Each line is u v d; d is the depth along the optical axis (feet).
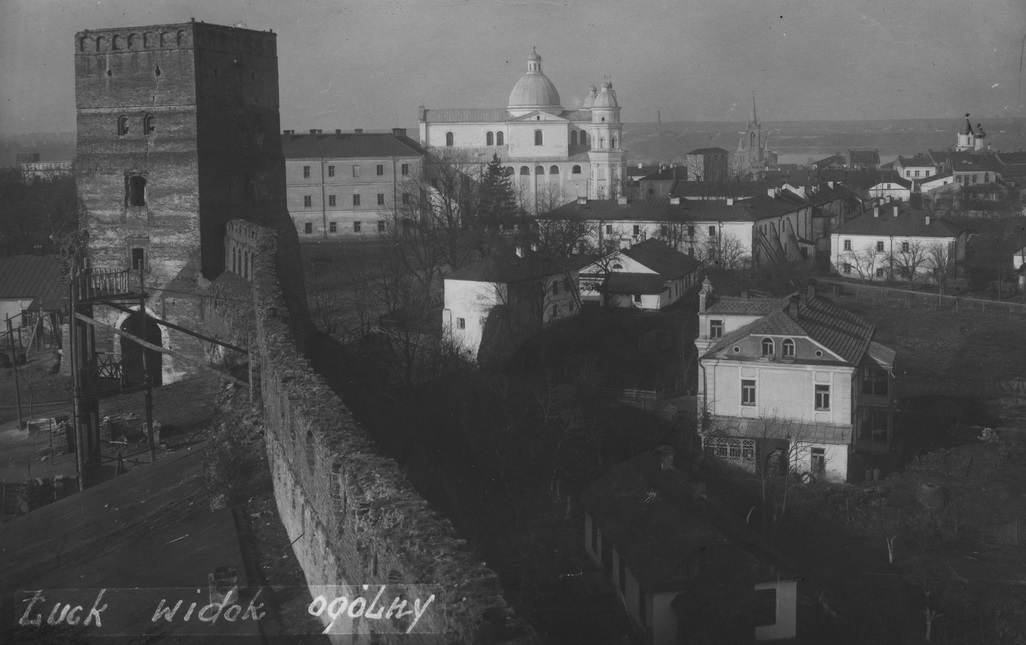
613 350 272.31
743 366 211.61
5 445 191.42
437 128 607.37
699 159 637.71
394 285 309.42
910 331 313.12
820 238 466.70
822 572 152.05
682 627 127.13
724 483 190.49
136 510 107.24
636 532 141.18
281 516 96.48
